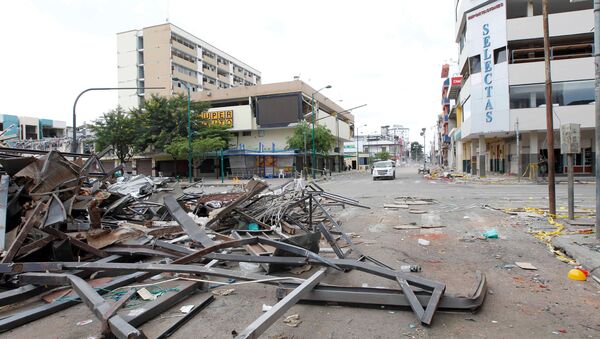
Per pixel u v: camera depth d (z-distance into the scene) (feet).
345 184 97.30
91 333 11.97
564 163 91.50
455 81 121.08
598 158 22.88
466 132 100.37
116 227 23.93
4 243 16.33
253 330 9.23
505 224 30.89
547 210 37.42
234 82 288.10
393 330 11.82
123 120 140.36
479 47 89.35
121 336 9.50
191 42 233.14
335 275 17.43
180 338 11.63
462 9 98.37
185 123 142.20
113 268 15.07
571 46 83.97
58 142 96.48
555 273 17.56
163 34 213.66
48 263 15.49
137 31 226.79
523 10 92.89
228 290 15.64
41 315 13.12
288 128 168.55
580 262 18.80
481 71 88.84
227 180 139.85
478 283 15.88
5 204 17.65
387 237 26.96
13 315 12.80
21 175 19.63
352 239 26.35
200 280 15.30
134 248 19.34
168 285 15.67
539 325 12.05
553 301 14.06
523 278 16.90
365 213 39.68
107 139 137.69
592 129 85.92
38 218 17.67
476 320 12.46
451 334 11.52
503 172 108.68
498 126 86.53
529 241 24.44
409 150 511.40
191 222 17.88
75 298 14.37
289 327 12.11
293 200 30.42
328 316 12.95
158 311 13.12
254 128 171.12
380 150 384.68
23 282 14.60
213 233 22.70
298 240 18.75
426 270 18.47
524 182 81.15
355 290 13.96
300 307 13.76
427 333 11.60
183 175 165.27
